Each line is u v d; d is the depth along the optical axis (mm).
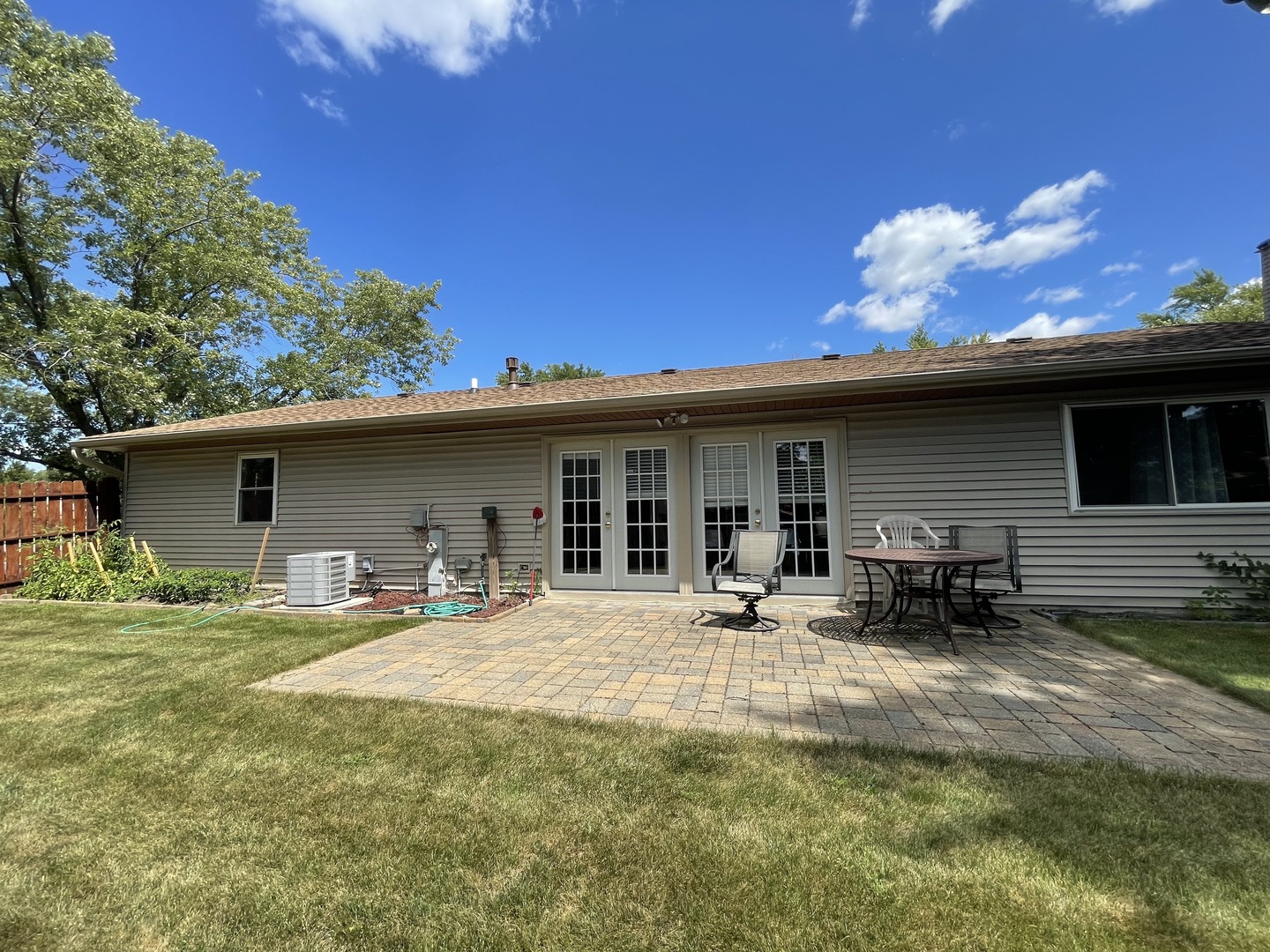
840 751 2588
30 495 8469
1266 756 2510
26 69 10828
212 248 14312
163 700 3387
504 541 7418
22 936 1575
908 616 5629
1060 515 5668
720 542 6727
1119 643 4367
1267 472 5156
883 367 6648
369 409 8555
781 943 1493
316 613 6250
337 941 1539
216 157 14758
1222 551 5258
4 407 11266
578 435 7223
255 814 2160
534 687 3613
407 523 7777
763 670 3930
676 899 1665
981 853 1841
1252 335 5352
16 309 12109
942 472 6016
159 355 13320
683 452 6867
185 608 6527
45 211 12070
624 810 2141
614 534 7105
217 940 1551
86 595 7453
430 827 2057
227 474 8578
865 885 1703
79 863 1886
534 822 2070
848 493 6262
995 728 2861
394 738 2820
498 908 1645
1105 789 2215
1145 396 5469
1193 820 2006
